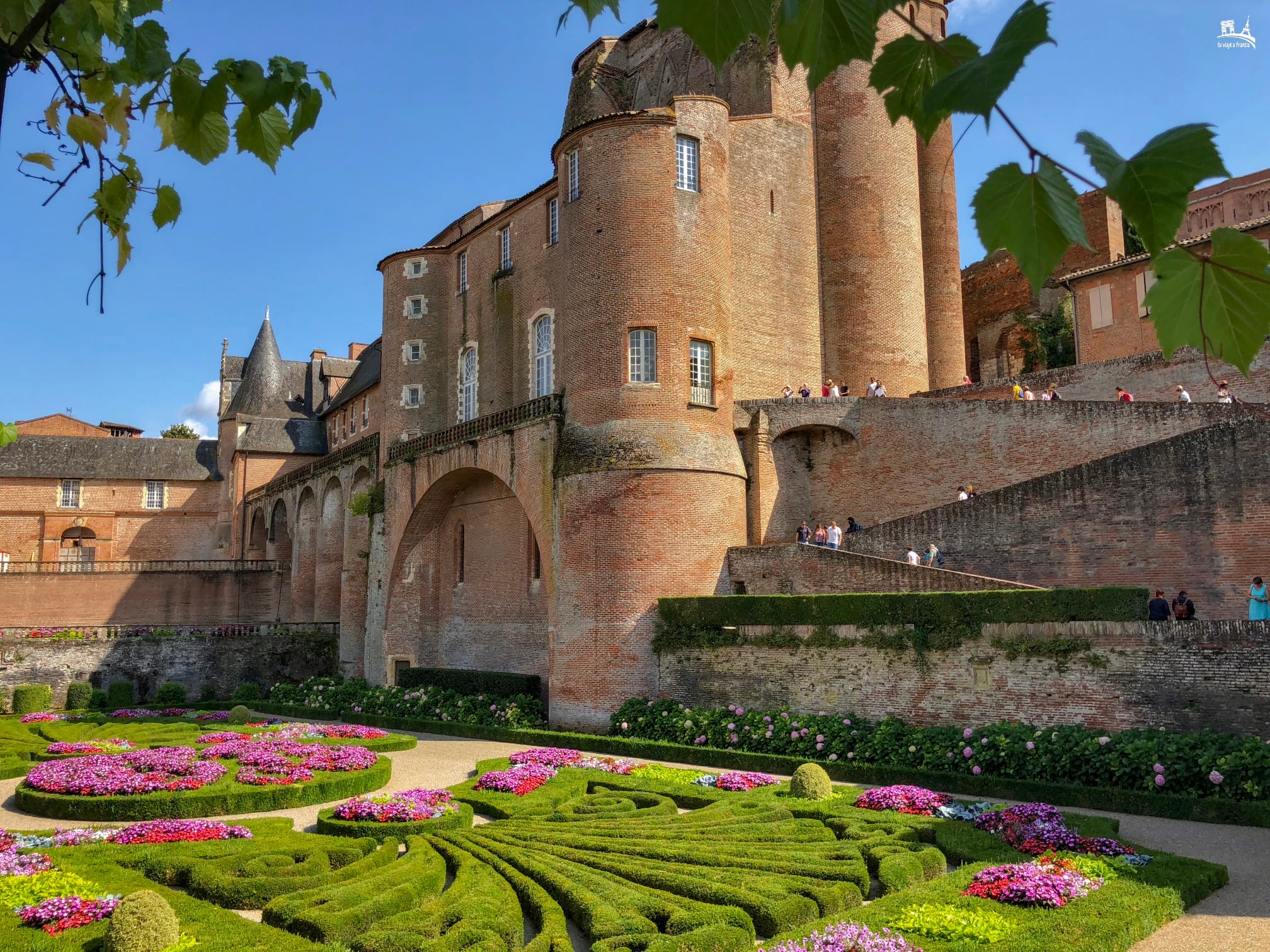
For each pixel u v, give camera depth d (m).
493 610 38.78
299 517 55.28
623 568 29.73
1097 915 11.26
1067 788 18.34
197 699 46.94
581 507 30.73
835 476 33.50
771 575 29.06
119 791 20.11
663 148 32.03
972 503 26.28
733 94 40.16
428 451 40.22
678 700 27.83
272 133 3.92
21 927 11.63
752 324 36.47
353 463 48.19
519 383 39.03
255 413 68.94
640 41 45.88
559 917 12.16
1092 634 20.31
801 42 2.58
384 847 15.69
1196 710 18.80
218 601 56.34
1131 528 23.66
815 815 17.59
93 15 3.85
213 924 11.88
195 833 16.91
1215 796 16.92
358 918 11.98
